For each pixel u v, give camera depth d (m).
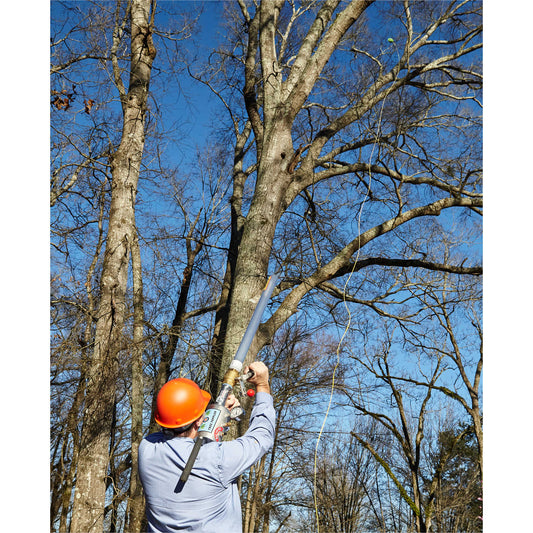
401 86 11.23
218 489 2.99
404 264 11.21
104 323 9.23
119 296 9.38
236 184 15.31
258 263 7.21
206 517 2.95
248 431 3.21
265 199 7.55
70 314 11.66
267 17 8.59
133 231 9.77
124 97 10.42
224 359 6.76
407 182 12.30
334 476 25.77
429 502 20.89
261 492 20.33
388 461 26.06
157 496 3.00
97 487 8.55
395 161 12.08
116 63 10.75
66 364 9.70
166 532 2.98
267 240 7.36
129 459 14.77
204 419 3.09
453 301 14.60
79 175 13.12
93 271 14.23
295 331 20.11
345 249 9.53
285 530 24.22
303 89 7.97
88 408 8.84
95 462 8.62
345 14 8.31
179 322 15.74
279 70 8.39
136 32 10.44
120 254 9.53
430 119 13.74
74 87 10.91
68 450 14.10
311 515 25.28
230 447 3.05
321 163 12.77
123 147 9.98
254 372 3.39
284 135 7.86
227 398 3.30
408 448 20.77
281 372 20.11
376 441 25.97
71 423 10.48
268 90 8.23
